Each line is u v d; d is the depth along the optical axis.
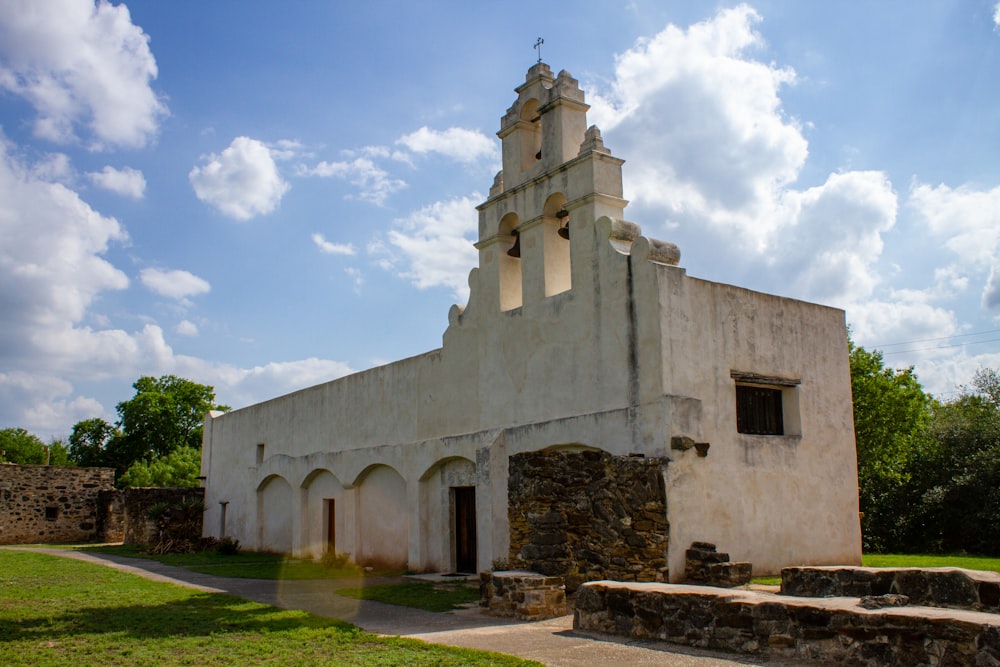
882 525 27.50
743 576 12.70
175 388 55.59
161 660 8.61
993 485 24.92
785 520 15.14
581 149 15.80
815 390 16.42
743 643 8.17
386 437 21.48
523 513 13.26
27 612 12.16
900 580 8.69
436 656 8.48
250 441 29.81
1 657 8.81
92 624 11.00
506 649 8.80
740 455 14.57
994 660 6.35
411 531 19.73
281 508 27.19
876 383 29.02
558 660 8.10
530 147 17.83
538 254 16.67
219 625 10.85
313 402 25.61
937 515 26.48
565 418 15.35
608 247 14.88
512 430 16.59
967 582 7.96
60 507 35.31
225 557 25.03
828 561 15.83
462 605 12.79
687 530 13.33
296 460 25.56
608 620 9.66
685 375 13.91
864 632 7.23
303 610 12.41
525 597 11.17
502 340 17.42
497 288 17.80
